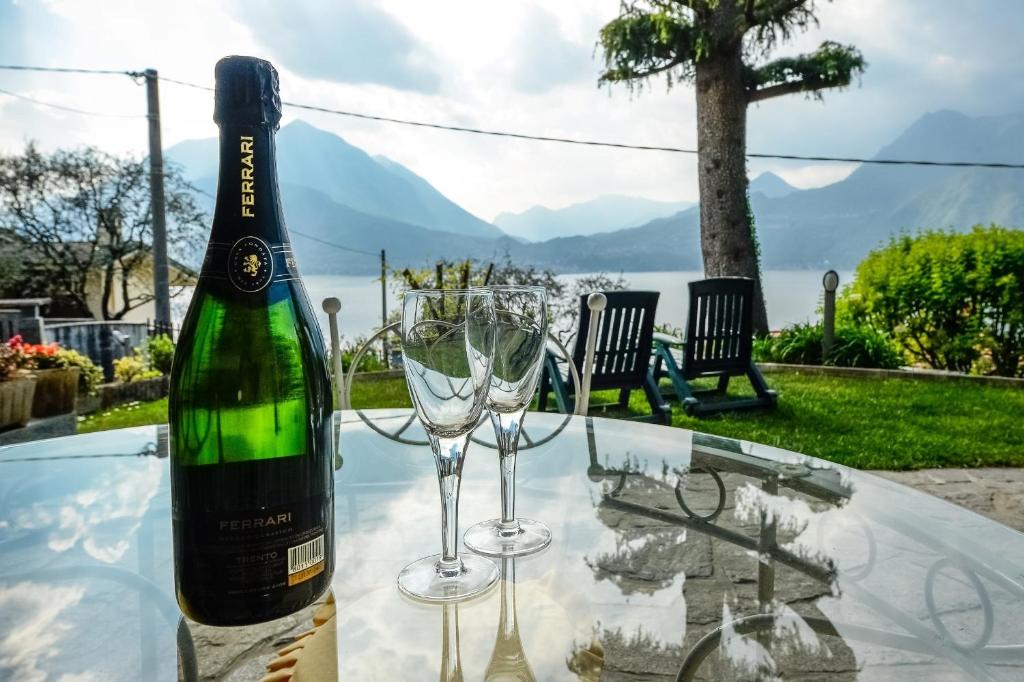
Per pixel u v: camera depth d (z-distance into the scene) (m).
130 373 9.15
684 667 0.60
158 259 11.22
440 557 0.81
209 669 0.58
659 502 1.07
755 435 4.86
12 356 4.65
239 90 0.63
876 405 5.83
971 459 4.29
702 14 9.09
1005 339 7.45
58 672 0.58
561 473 1.24
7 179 15.19
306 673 0.57
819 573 0.82
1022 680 0.61
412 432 1.55
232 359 0.75
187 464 0.73
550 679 0.57
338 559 0.81
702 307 5.42
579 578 0.77
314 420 0.75
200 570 0.61
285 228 0.75
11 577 0.78
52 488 1.16
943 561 0.87
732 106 9.45
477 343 0.73
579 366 4.60
